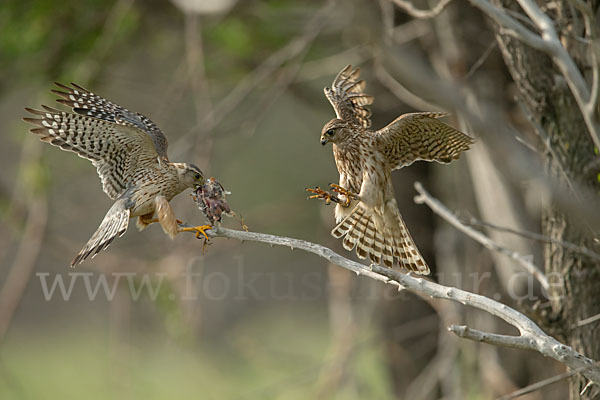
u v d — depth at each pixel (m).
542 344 7.29
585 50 10.34
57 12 20.23
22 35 20.27
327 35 20.80
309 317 32.38
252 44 21.05
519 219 14.62
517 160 9.14
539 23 9.23
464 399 17.11
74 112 10.27
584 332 10.21
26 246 19.94
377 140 10.99
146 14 21.36
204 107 18.17
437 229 20.53
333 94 12.15
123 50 21.72
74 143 10.45
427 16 10.70
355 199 11.13
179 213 18.84
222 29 20.34
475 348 16.98
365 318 18.69
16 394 20.47
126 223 10.09
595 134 9.01
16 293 18.94
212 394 18.06
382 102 19.59
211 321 28.36
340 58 19.70
